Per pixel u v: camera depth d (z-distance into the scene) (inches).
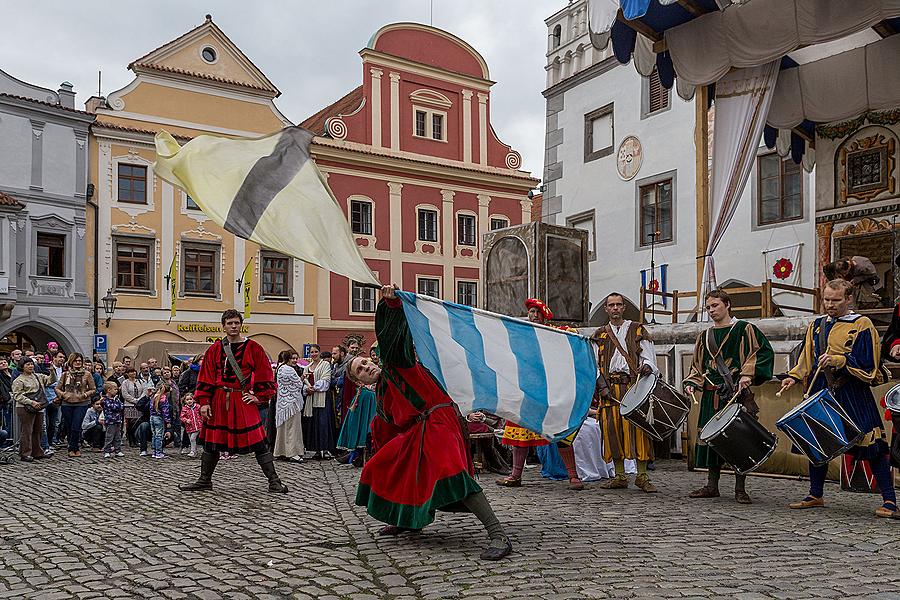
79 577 183.0
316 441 488.1
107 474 404.8
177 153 171.0
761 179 619.2
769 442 269.4
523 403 202.8
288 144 179.0
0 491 343.0
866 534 221.9
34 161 969.5
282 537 224.2
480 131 1318.9
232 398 327.3
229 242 1113.4
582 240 584.4
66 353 989.8
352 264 168.6
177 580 177.3
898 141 516.1
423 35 1272.1
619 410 311.4
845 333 253.1
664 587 162.6
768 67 445.1
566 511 263.3
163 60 1074.7
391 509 203.6
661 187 692.1
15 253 944.9
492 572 176.6
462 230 1294.3
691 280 657.6
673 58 454.3
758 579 169.8
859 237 536.4
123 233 1037.8
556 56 810.2
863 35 498.6
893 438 257.1
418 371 201.6
